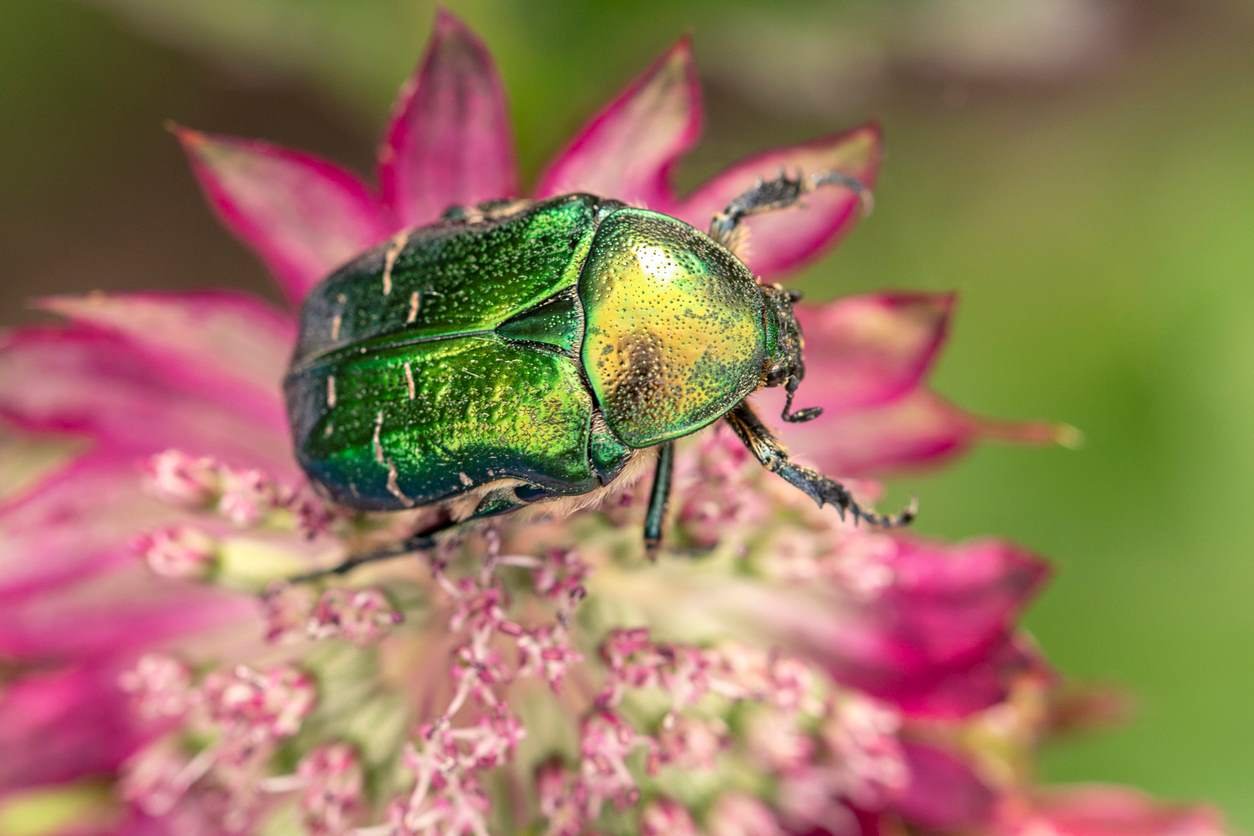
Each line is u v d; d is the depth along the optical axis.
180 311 0.14
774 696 0.13
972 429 0.14
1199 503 0.18
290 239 0.14
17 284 0.20
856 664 0.14
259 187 0.13
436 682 0.13
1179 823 0.15
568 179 0.13
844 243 0.19
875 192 0.18
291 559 0.13
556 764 0.13
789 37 0.16
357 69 0.16
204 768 0.13
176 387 0.14
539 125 0.16
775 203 0.13
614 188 0.13
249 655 0.14
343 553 0.13
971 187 0.18
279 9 0.16
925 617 0.14
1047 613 0.18
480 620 0.13
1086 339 0.18
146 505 0.14
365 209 0.14
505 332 0.12
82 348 0.14
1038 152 0.18
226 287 0.21
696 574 0.14
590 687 0.13
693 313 0.12
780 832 0.14
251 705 0.13
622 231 0.12
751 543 0.14
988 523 0.18
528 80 0.16
